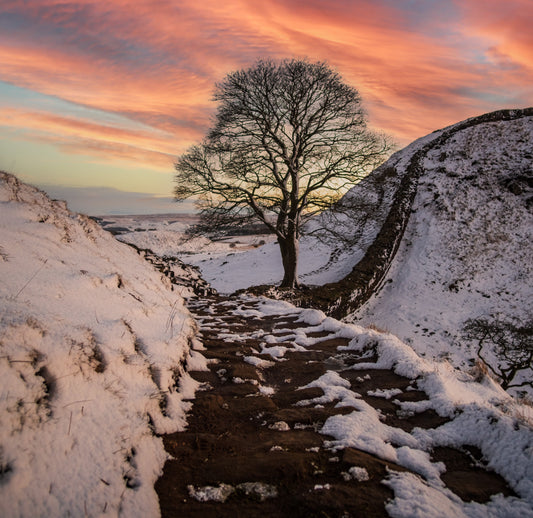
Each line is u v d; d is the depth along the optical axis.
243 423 4.31
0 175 6.00
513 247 30.73
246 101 21.16
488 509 2.93
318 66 21.42
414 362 6.06
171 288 9.16
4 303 3.39
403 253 31.84
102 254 6.50
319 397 5.14
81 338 3.68
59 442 2.76
